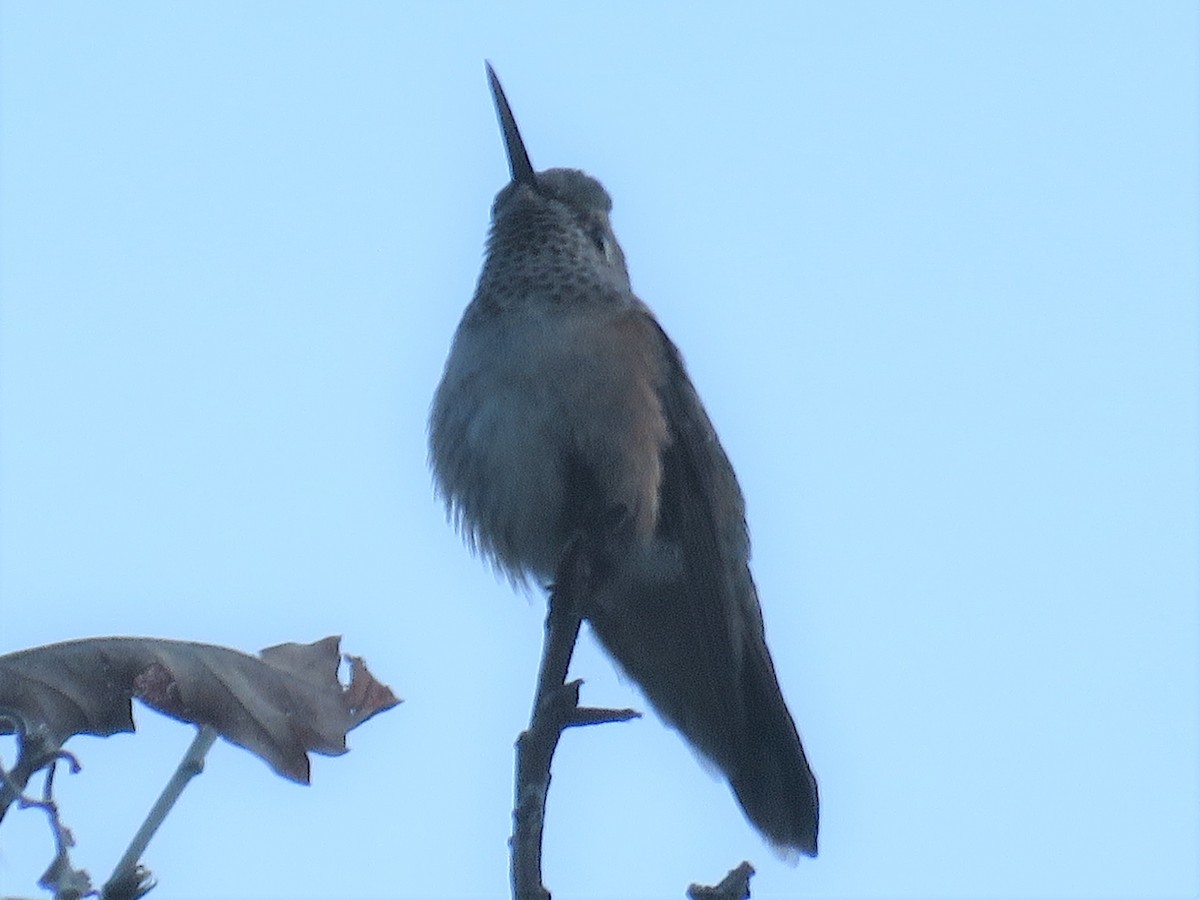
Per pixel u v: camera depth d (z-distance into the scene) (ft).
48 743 17.29
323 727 19.66
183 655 19.58
